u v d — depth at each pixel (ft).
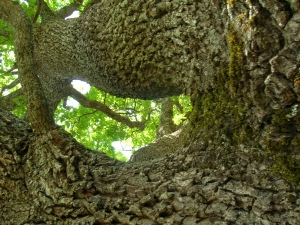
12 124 9.61
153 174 7.34
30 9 15.06
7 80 24.18
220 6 6.92
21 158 8.70
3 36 16.28
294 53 5.59
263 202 5.90
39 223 7.77
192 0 7.74
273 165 6.09
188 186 6.68
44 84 13.78
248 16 6.02
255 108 6.46
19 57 9.84
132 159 13.58
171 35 8.38
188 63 8.23
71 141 8.60
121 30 9.62
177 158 7.43
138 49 9.39
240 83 6.66
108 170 7.83
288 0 5.39
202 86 7.86
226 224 5.94
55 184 7.92
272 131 6.20
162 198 6.80
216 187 6.39
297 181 5.81
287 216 5.67
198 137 7.33
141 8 8.91
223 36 7.14
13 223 8.04
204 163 6.83
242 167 6.37
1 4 10.80
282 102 5.97
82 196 7.54
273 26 5.75
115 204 7.04
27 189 8.30
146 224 6.59
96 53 10.87
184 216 6.43
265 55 5.99
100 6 10.85
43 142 8.65
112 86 11.51
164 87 10.20
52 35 12.53
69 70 12.84
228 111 7.01
